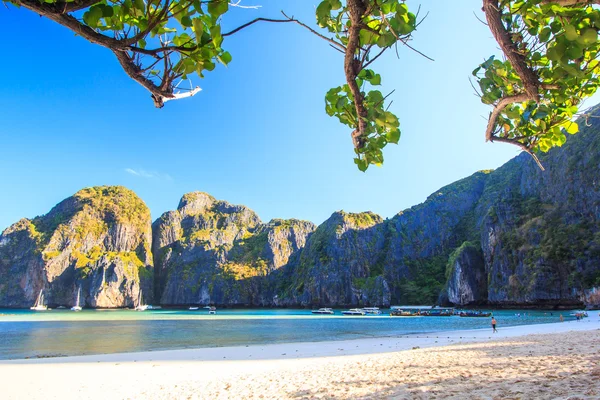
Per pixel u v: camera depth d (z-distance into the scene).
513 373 11.03
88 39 1.92
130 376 18.48
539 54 2.69
